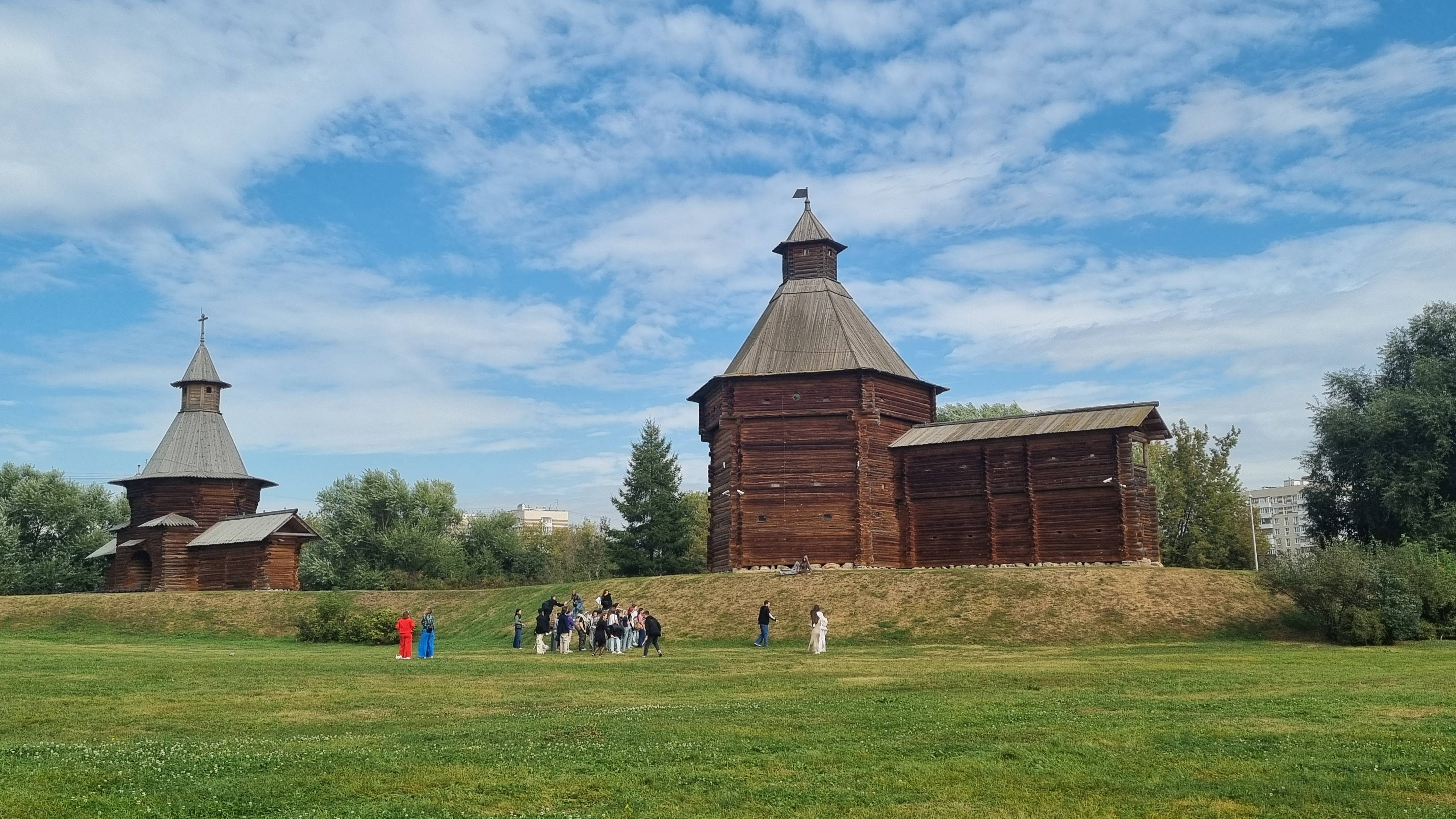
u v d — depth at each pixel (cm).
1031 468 5375
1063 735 1681
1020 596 4481
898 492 5766
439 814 1242
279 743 1706
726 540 5875
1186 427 7612
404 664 3275
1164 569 4681
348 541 8762
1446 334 6247
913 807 1273
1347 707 1986
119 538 7144
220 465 7112
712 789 1362
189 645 4756
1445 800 1284
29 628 5688
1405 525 5578
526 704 2223
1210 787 1347
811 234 6391
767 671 2956
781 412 5759
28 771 1404
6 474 8981
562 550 12294
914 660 3362
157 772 1426
